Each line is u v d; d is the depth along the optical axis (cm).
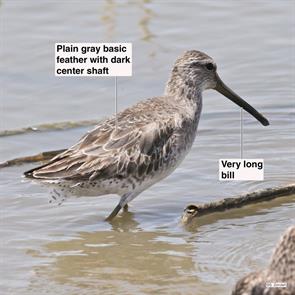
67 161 1428
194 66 1568
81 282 1264
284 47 2078
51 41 2092
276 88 1923
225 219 1450
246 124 1795
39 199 1516
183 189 1567
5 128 1758
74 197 1508
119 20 2203
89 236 1409
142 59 2016
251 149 1694
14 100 1870
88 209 1503
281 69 1992
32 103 1859
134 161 1453
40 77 1961
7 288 1244
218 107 1861
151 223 1452
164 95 1578
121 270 1298
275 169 1620
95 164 1434
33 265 1312
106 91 1908
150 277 1275
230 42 2102
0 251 1352
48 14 2239
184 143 1515
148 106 1520
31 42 2094
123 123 1477
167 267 1304
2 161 1634
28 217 1462
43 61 2019
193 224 1435
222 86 1620
